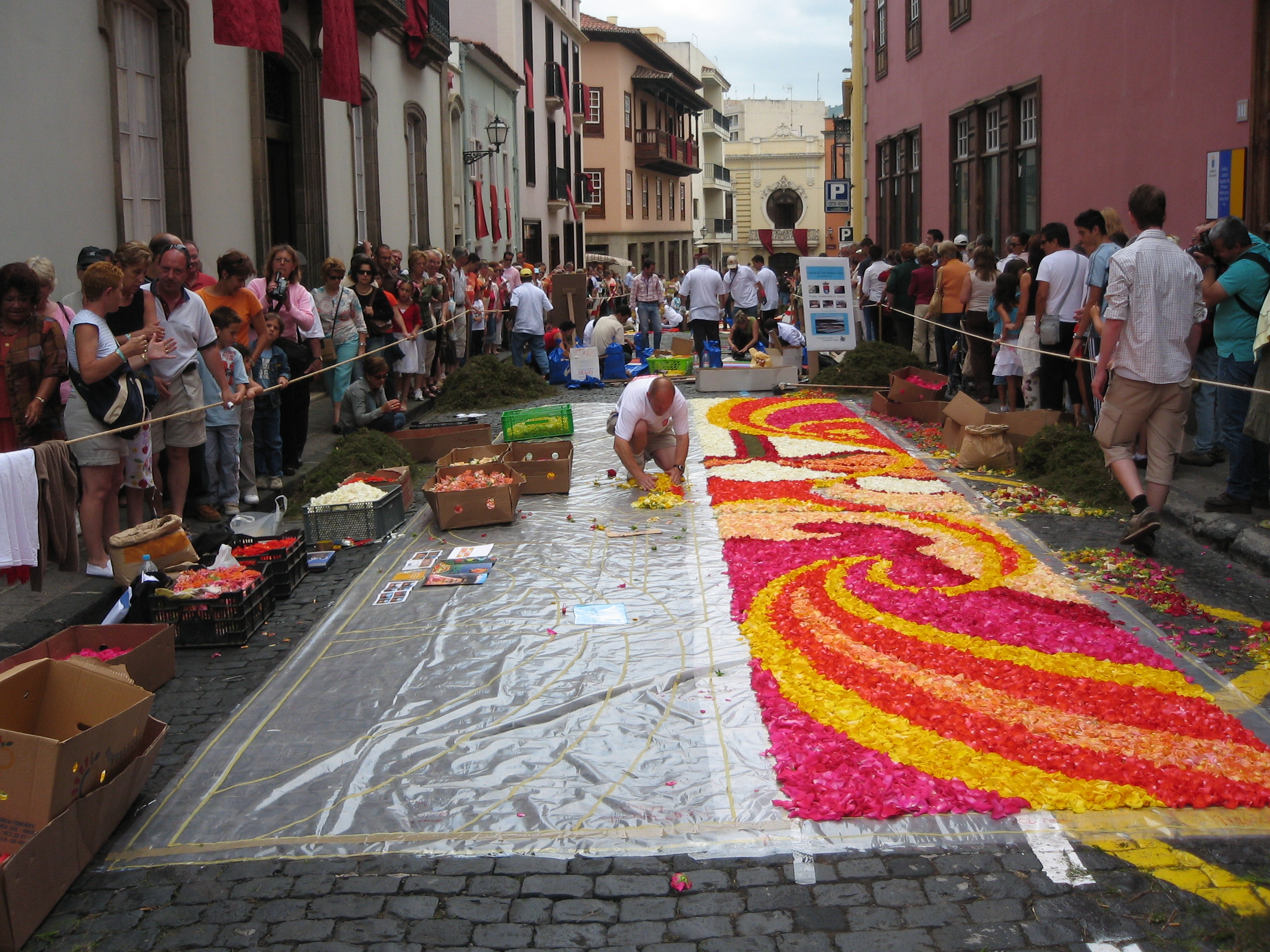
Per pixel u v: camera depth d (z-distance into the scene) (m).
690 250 73.94
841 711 5.23
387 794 4.74
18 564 5.97
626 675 5.86
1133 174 13.48
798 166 88.88
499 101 32.50
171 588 6.72
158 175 12.22
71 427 7.11
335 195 17.78
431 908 3.95
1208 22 11.52
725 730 5.18
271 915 3.94
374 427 12.13
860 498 9.60
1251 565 7.37
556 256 43.09
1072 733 4.98
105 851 4.39
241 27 12.04
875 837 4.26
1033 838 4.21
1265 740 4.93
